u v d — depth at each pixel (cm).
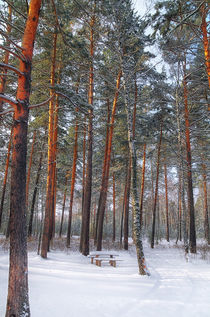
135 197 877
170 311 441
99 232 1514
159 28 962
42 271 771
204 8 916
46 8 834
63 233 3912
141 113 2005
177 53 1284
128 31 998
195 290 591
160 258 1359
